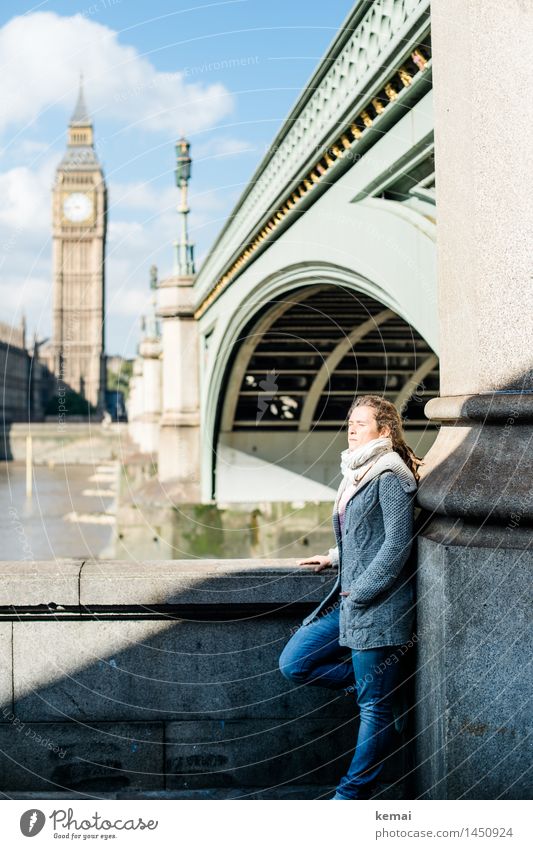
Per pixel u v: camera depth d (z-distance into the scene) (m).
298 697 4.72
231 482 29.00
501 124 3.99
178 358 32.41
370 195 9.75
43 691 4.67
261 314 19.62
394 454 4.00
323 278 13.17
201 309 28.19
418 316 8.34
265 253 16.28
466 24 4.04
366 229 9.86
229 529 28.91
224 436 28.92
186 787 4.69
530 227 3.98
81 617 4.65
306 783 4.72
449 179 4.32
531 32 3.97
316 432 28.70
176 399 32.53
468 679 3.83
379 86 8.36
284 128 12.61
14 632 4.66
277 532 28.67
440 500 3.94
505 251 3.99
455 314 4.28
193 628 4.69
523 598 3.82
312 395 26.86
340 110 9.59
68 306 90.00
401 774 4.56
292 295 16.83
